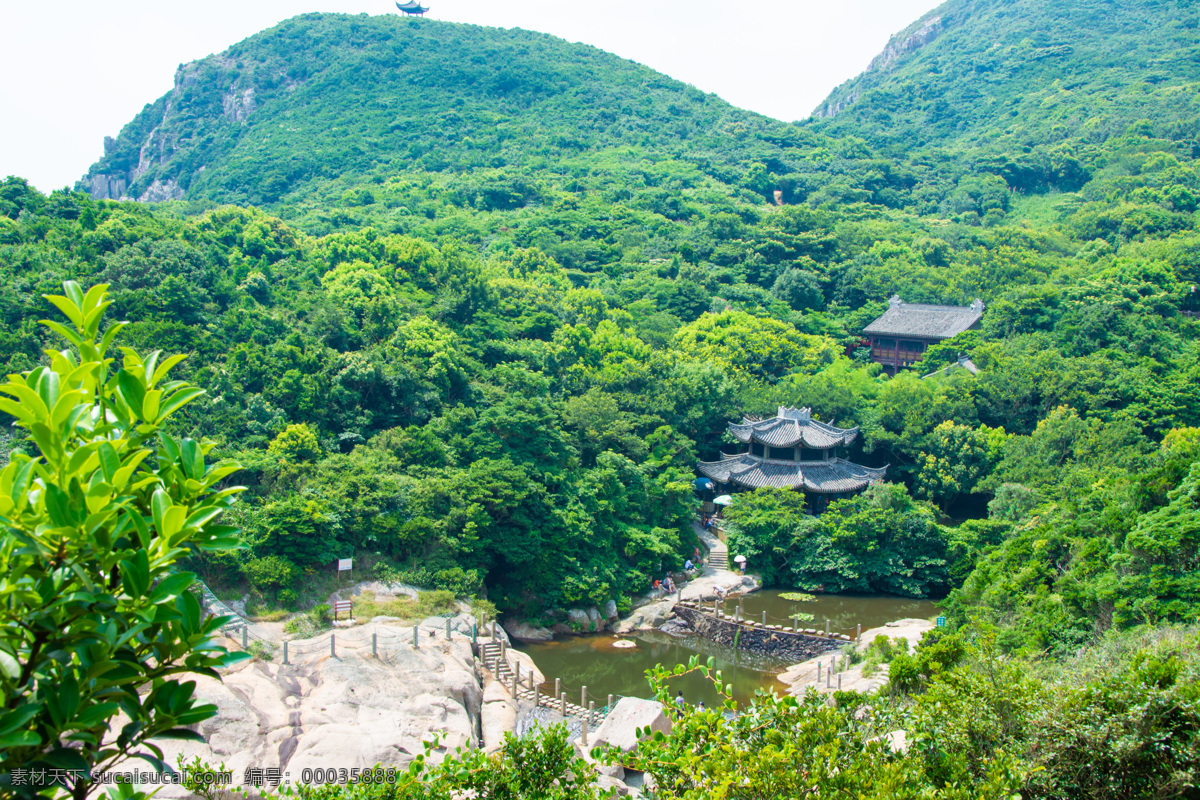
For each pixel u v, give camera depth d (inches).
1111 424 2669.8
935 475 2758.4
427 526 1952.5
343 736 1178.0
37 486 302.8
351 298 2898.6
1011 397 3014.3
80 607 290.4
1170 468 1641.2
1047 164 6614.2
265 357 2422.5
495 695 1544.0
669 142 7760.8
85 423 323.0
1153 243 4352.9
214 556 1659.7
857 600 2342.5
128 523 298.0
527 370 2896.2
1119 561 1477.6
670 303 4106.8
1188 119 6530.5
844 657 1782.7
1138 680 663.8
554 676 1825.8
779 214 5236.2
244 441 2145.7
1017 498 2399.1
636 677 1845.5
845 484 2640.3
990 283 4323.3
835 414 3004.4
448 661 1529.3
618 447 2655.0
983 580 1836.9
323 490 1907.0
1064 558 1706.4
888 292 4431.6
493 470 2097.7
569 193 5807.1
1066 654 1343.5
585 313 3587.6
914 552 2413.9
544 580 2112.5
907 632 1923.0
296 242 3553.2
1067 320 3499.0
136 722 303.1
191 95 7844.5
